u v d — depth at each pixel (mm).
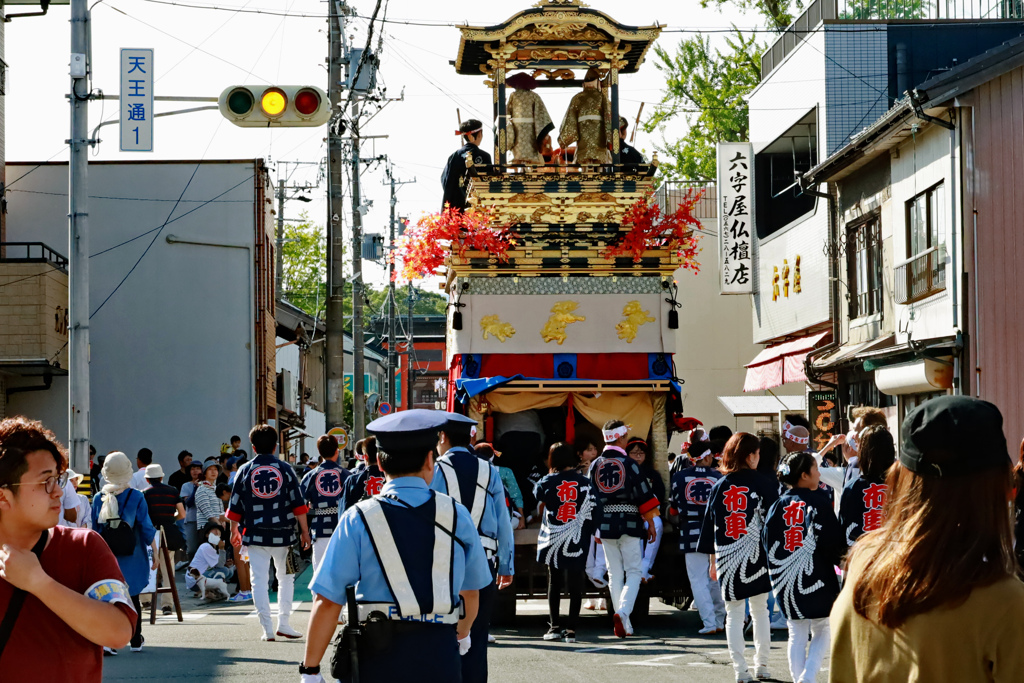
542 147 14625
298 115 12102
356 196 27641
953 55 23562
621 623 11312
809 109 24484
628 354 13164
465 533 4758
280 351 38906
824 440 22375
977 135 16969
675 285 13336
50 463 3768
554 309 13188
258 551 11547
